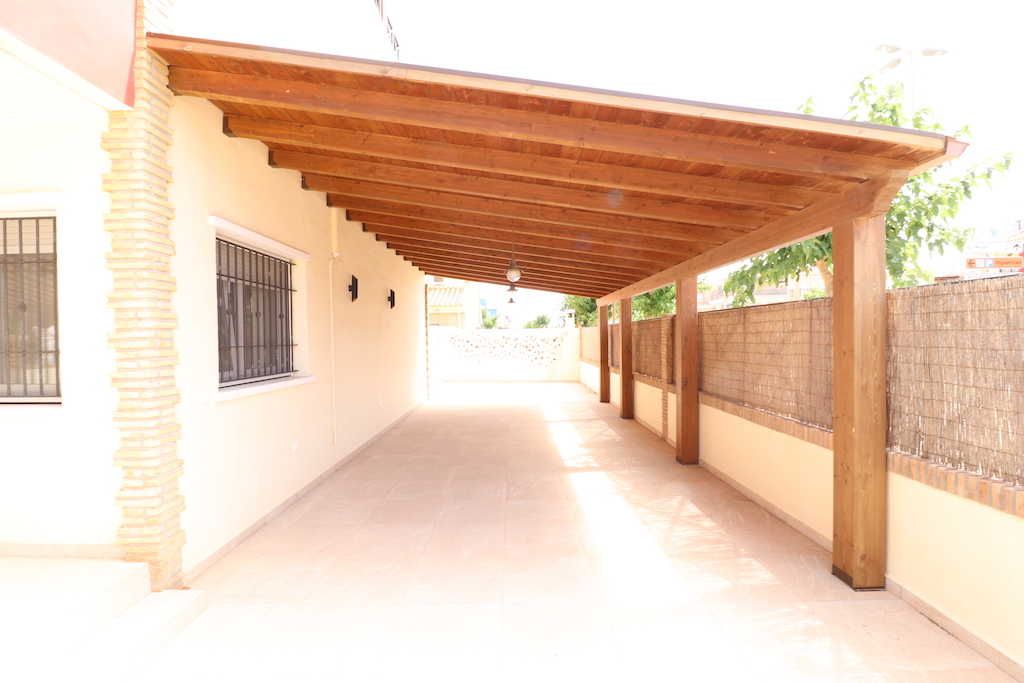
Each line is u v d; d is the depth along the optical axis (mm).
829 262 8242
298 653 2963
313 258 6477
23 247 3811
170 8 3656
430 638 3107
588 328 18484
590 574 3941
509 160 4422
